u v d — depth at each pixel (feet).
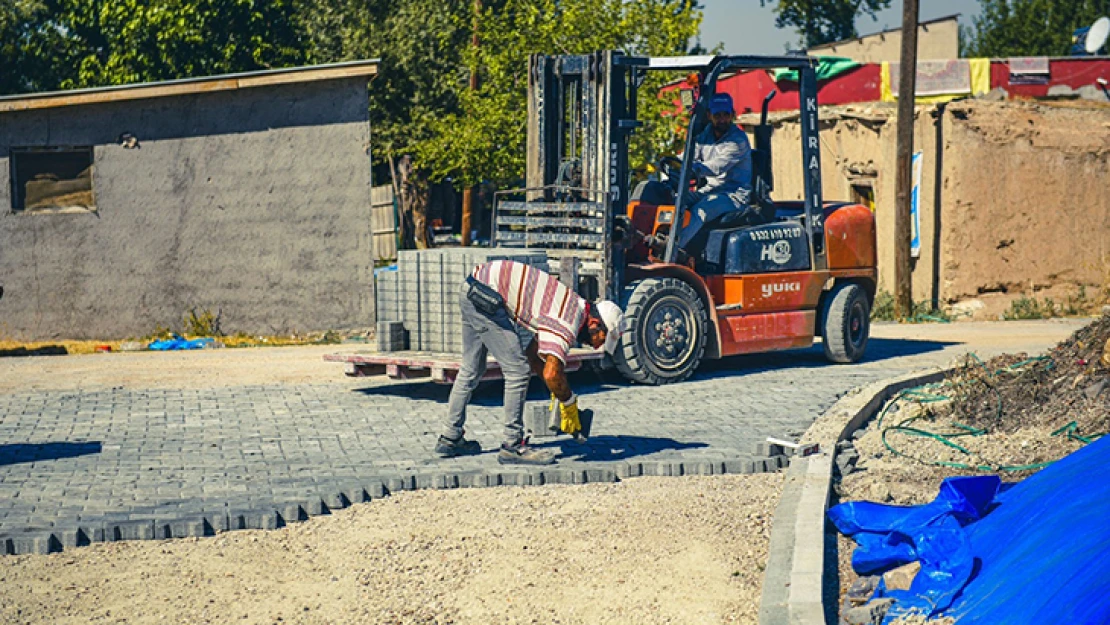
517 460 25.58
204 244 53.42
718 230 39.58
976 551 18.04
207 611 17.60
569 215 37.17
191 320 53.52
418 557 19.97
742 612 17.44
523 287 25.04
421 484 24.25
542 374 26.16
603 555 19.95
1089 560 15.20
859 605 17.72
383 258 84.69
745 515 21.99
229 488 23.59
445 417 31.50
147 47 106.73
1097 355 28.66
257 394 35.86
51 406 33.94
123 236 52.90
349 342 53.42
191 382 38.68
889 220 71.56
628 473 25.21
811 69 41.09
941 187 67.05
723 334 38.58
